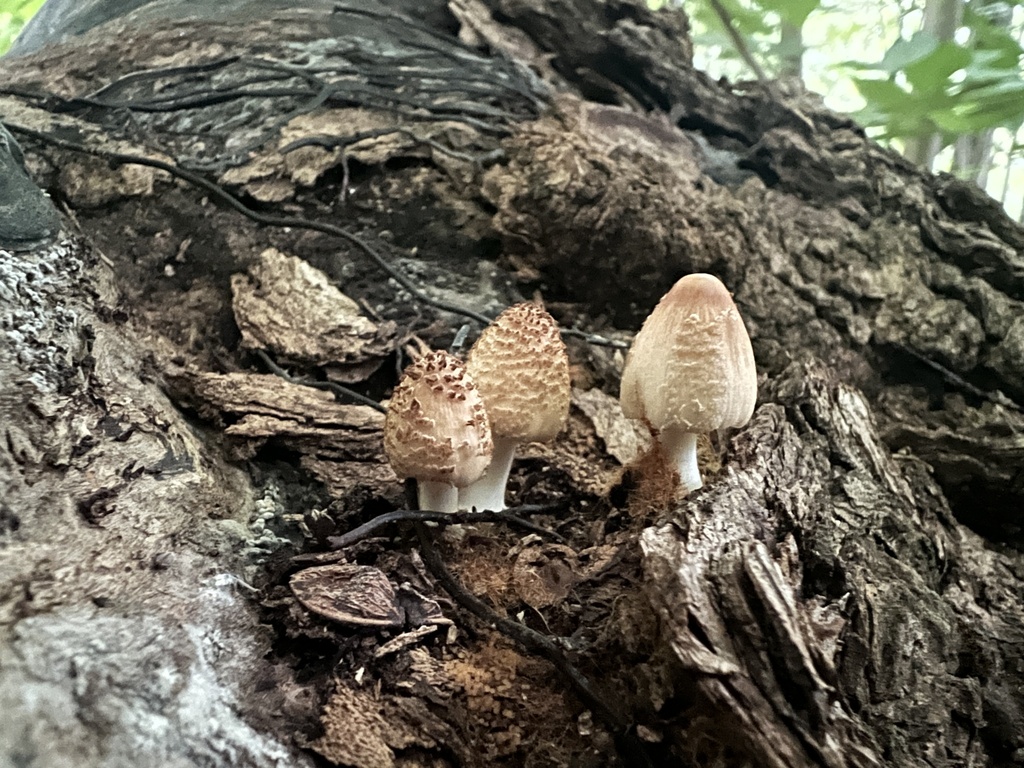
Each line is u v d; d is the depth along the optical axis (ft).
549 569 0.49
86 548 0.39
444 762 0.38
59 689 0.32
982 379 0.73
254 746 0.35
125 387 0.51
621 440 0.63
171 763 0.32
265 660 0.40
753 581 0.36
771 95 0.88
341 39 0.86
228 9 0.88
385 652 0.41
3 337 0.46
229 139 0.76
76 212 0.70
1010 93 0.86
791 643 0.34
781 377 0.60
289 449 0.57
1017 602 0.51
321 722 0.37
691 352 0.48
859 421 0.56
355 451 0.57
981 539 0.60
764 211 0.80
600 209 0.74
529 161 0.77
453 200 0.78
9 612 0.34
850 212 0.81
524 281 0.77
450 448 0.46
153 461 0.47
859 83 0.91
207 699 0.35
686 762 0.37
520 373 0.50
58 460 0.43
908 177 0.82
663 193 0.76
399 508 0.52
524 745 0.39
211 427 0.57
